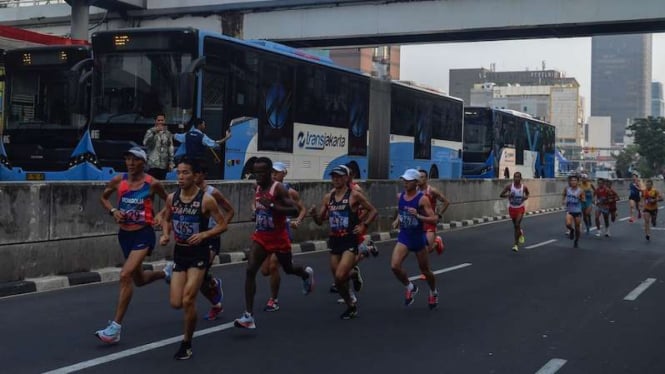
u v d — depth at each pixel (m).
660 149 94.31
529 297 10.46
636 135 97.12
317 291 10.56
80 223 11.15
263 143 17.27
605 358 7.12
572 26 24.52
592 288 11.41
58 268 10.79
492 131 35.44
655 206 20.00
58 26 32.81
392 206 20.31
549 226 24.27
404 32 26.42
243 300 9.73
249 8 28.33
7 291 9.77
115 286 10.66
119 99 15.57
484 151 35.22
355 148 21.56
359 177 21.88
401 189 20.80
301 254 15.32
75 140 16.30
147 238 7.31
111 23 30.38
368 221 8.57
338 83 20.61
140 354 6.85
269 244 8.17
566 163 88.69
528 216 29.55
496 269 13.45
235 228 14.31
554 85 178.88
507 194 16.80
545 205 34.22
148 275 7.60
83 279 10.86
